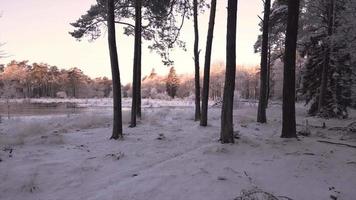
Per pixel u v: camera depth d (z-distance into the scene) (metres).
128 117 20.02
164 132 14.70
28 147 11.51
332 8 24.03
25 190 7.61
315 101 27.64
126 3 20.89
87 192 7.55
